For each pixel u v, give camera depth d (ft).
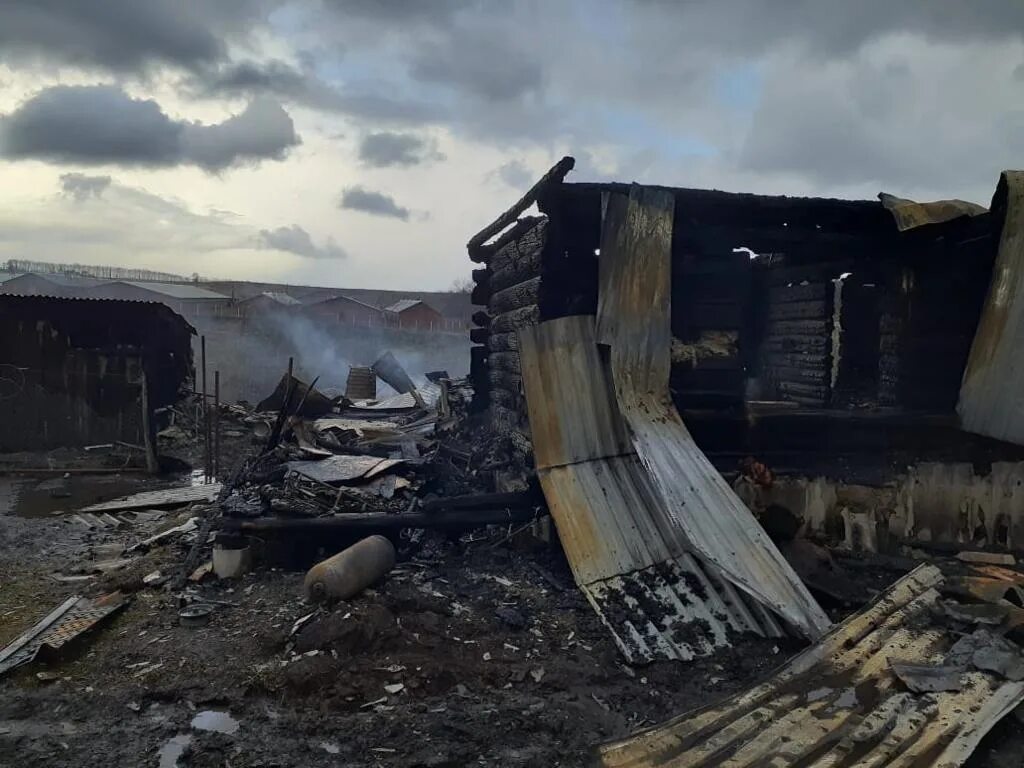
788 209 22.21
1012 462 20.63
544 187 21.11
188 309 123.95
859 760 10.77
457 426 37.45
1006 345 19.99
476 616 18.02
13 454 44.68
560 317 22.50
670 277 21.07
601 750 12.11
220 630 17.70
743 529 17.38
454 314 176.35
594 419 20.93
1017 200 20.02
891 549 21.39
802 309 30.68
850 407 26.55
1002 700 11.82
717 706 12.82
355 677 14.70
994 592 15.69
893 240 24.30
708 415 22.26
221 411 56.75
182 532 26.89
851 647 14.17
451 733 13.00
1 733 13.08
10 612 19.44
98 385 45.73
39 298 44.73
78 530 28.71
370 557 19.27
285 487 23.61
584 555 18.67
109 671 15.61
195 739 12.89
